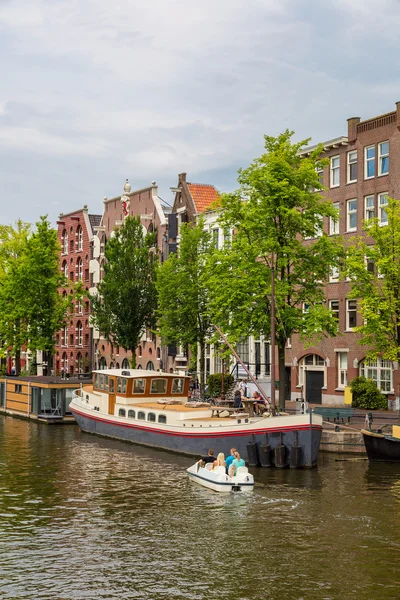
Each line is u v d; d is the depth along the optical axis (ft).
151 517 80.28
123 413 135.85
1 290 205.36
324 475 101.04
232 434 109.60
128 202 241.55
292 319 123.44
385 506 84.28
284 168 125.70
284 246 125.08
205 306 161.07
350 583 60.85
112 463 112.16
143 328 199.82
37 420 174.50
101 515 81.25
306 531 74.64
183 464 111.14
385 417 132.05
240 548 69.41
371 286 124.88
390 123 153.17
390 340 123.54
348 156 163.32
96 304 196.75
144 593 58.95
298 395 171.12
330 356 163.12
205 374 194.49
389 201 127.54
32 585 60.64
